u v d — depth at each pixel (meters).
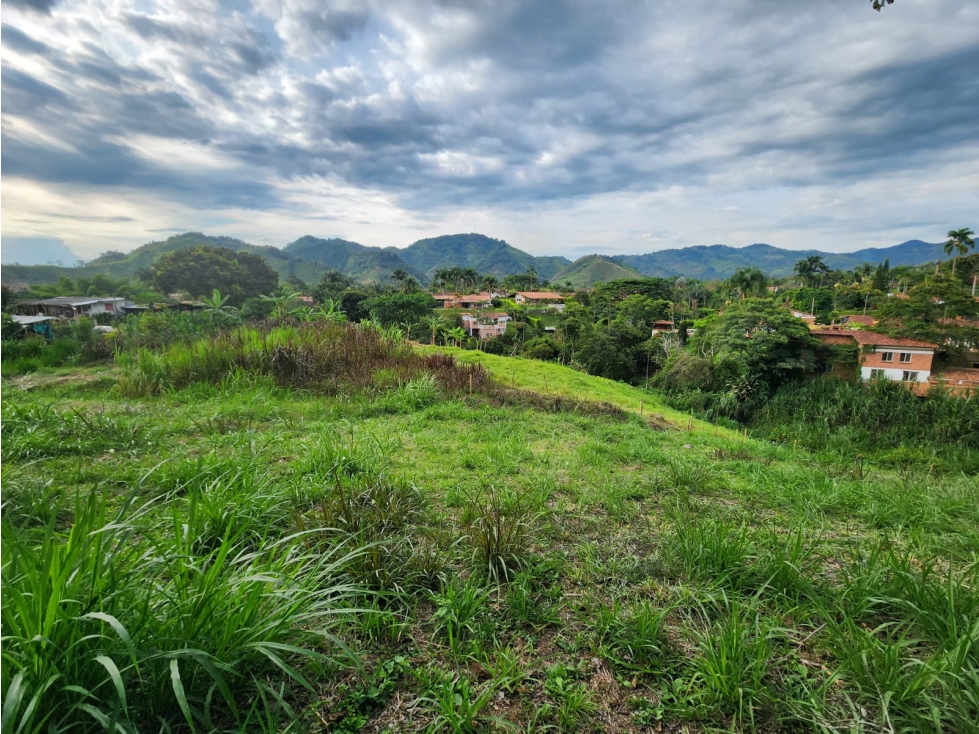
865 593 2.34
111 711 1.40
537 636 2.16
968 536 3.22
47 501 3.12
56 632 1.38
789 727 1.68
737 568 2.58
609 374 37.09
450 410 7.67
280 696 1.48
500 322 58.72
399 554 2.63
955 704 1.63
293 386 8.75
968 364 27.86
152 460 4.26
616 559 2.86
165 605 1.63
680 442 7.54
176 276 79.75
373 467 4.21
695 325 45.75
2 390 7.60
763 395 24.86
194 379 8.54
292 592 1.77
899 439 17.06
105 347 12.73
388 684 1.81
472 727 1.63
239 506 2.89
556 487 4.23
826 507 3.98
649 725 1.69
